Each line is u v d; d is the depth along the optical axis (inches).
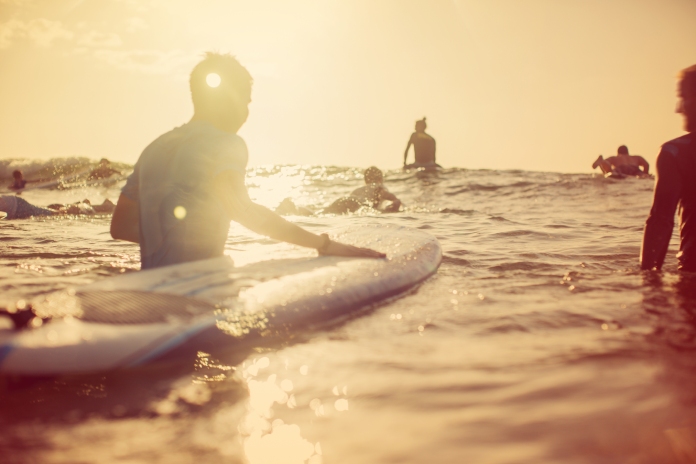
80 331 46.8
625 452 28.3
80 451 30.9
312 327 57.1
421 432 31.5
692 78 83.6
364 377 41.5
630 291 70.1
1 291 70.8
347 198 248.7
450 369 42.4
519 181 407.2
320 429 32.7
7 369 40.9
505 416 33.2
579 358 43.8
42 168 669.3
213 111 78.8
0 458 30.0
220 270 70.8
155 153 77.5
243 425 33.9
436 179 432.8
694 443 28.9
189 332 49.0
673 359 43.1
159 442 31.8
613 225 169.8
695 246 84.2
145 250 76.7
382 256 83.9
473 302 66.7
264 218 75.3
